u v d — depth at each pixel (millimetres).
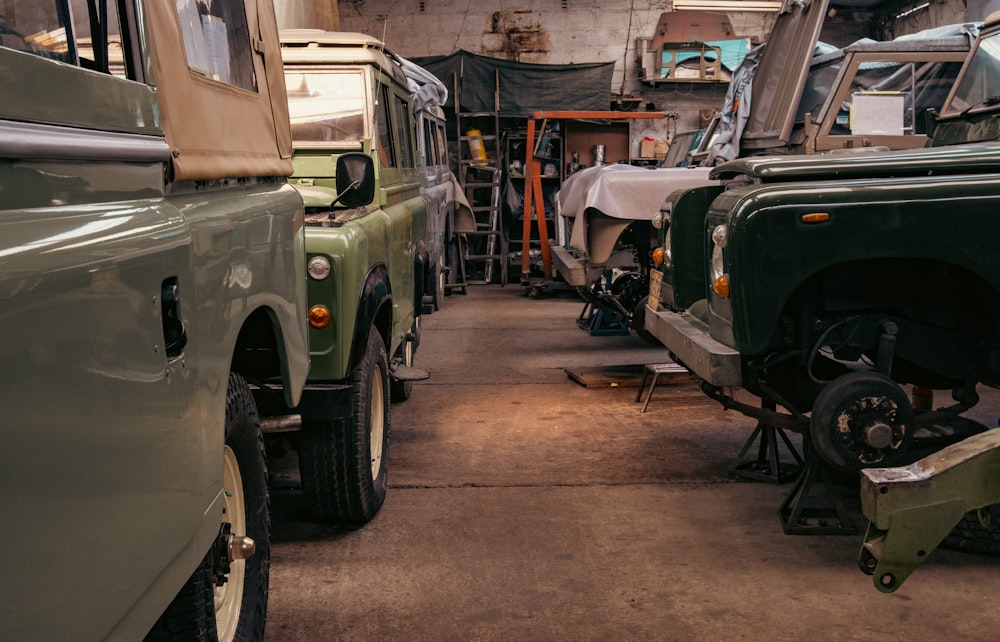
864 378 3287
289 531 3668
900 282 3521
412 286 5031
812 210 3277
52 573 1125
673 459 4621
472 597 3057
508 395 6148
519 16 15258
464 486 4227
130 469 1354
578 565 3314
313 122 4438
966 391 3600
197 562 1683
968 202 3258
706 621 2869
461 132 14352
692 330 4043
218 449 1804
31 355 1077
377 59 4609
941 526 1838
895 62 6852
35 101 1195
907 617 2887
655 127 15383
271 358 2707
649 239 6965
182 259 1603
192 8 1936
